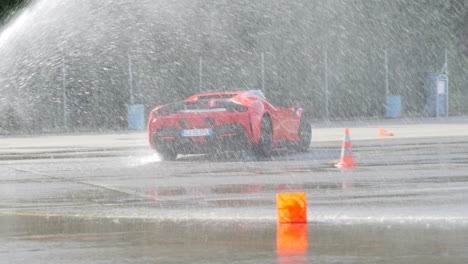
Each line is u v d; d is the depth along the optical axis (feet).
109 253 28.43
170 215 38.32
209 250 28.73
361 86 182.09
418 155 73.10
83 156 81.51
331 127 139.03
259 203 42.34
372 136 106.52
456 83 192.54
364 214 37.40
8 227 35.29
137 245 30.01
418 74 188.24
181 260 26.94
